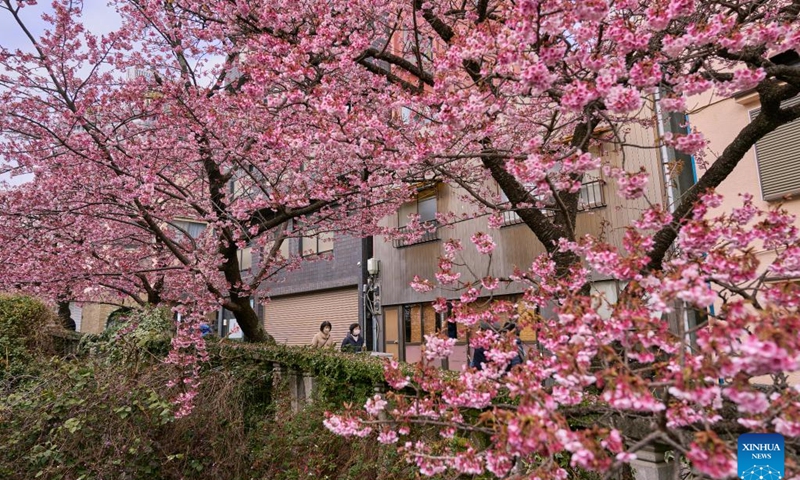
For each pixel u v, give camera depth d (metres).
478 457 1.90
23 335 7.80
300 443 3.97
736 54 3.01
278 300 15.49
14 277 6.17
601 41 2.98
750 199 2.38
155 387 4.17
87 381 4.01
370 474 3.47
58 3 6.09
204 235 7.39
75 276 6.23
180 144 5.99
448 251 3.57
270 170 6.09
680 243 2.06
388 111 4.87
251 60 5.07
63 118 5.68
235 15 5.38
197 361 4.88
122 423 3.66
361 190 5.45
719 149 6.48
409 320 11.54
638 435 2.27
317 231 7.51
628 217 7.55
